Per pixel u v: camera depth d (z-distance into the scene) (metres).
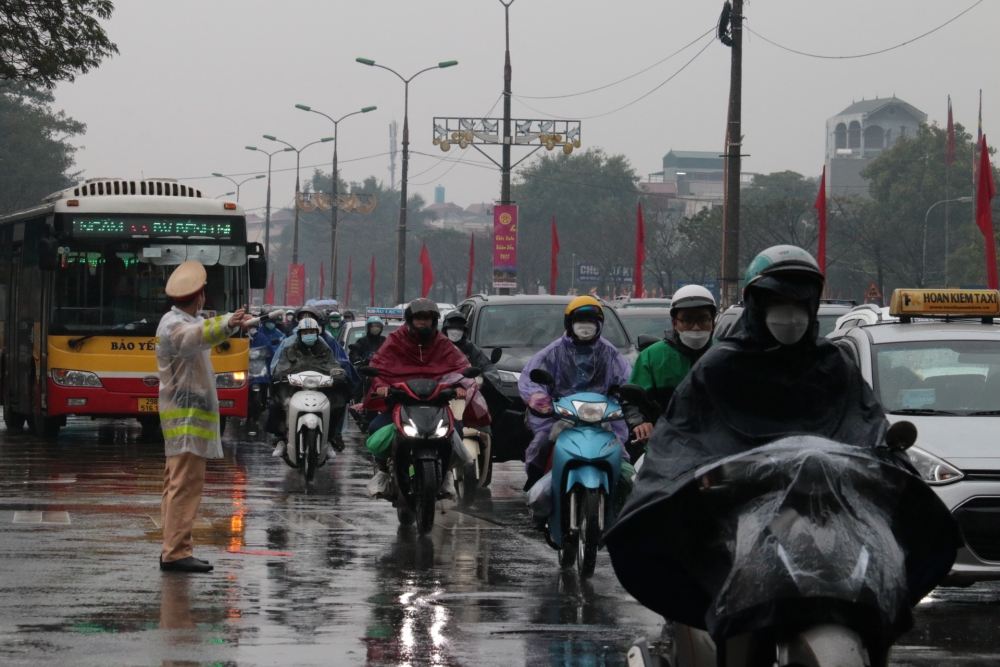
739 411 6.58
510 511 18.23
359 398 30.56
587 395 13.19
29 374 28.52
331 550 14.06
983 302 15.05
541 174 156.38
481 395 16.72
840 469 5.96
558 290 146.50
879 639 5.70
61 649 9.09
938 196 109.12
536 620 10.59
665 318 27.02
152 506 17.09
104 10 34.78
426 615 10.66
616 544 6.36
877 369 13.81
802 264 6.48
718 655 6.14
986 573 11.55
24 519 15.67
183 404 12.37
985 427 12.44
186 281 12.51
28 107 121.81
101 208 26.08
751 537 5.86
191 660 8.88
